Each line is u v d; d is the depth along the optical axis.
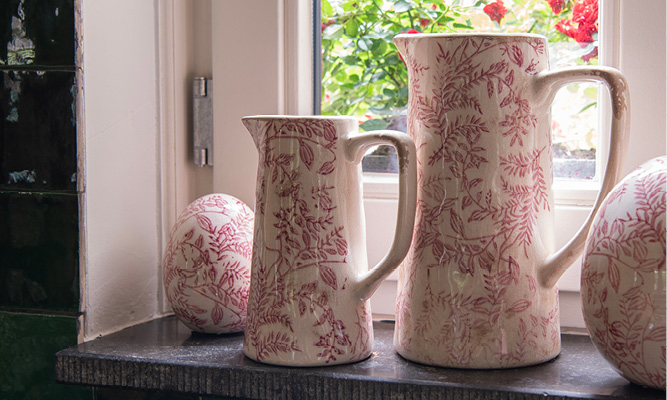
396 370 0.67
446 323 0.67
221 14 0.87
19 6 0.77
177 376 0.69
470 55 0.65
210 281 0.75
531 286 0.67
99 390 0.77
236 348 0.75
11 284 0.79
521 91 0.66
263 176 0.69
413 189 0.66
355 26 0.86
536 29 0.81
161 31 0.87
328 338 0.68
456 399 0.61
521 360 0.67
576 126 0.81
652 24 0.75
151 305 0.88
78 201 0.76
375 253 0.85
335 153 0.68
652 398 0.59
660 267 0.56
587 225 0.64
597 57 0.79
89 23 0.76
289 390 0.66
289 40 0.85
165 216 0.89
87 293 0.78
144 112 0.85
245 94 0.87
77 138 0.76
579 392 0.60
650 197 0.57
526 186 0.67
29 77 0.77
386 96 0.86
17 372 0.80
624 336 0.58
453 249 0.66
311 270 0.67
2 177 0.79
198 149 0.90
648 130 0.76
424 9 0.84
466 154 0.66
